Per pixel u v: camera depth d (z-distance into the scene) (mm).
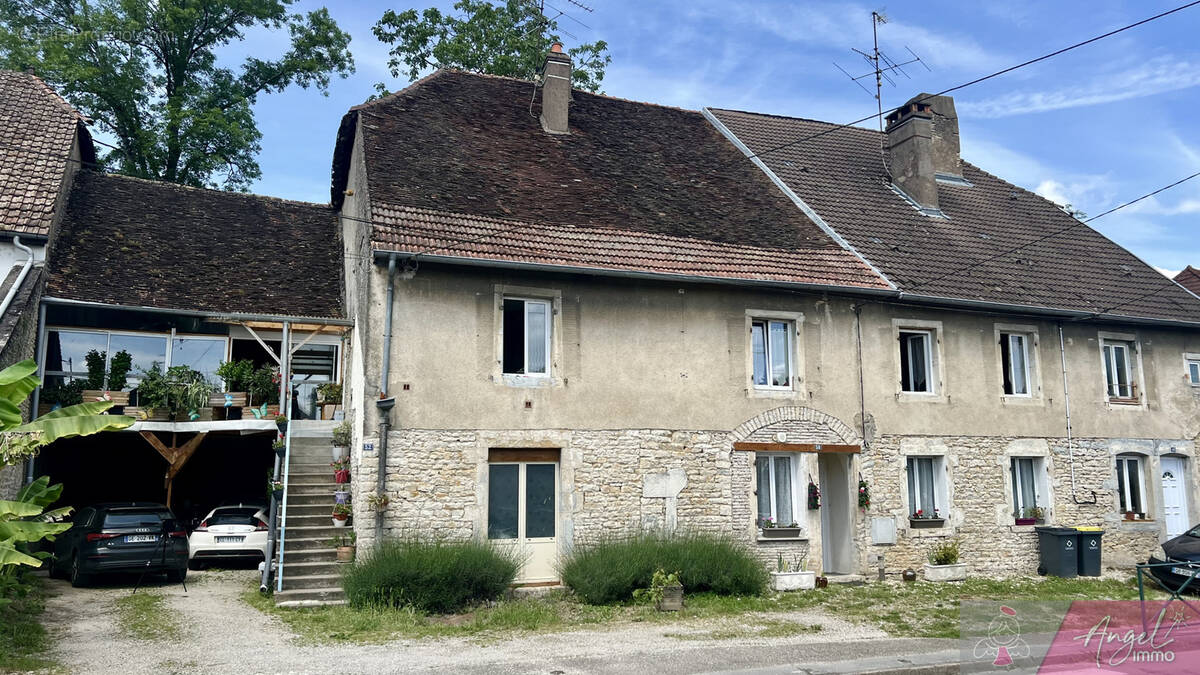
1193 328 18578
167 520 13570
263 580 12430
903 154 19953
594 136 18594
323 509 13641
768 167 19188
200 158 23891
